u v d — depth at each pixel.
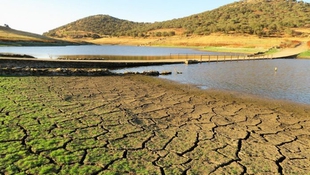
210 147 5.70
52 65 22.81
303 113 9.30
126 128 6.70
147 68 25.61
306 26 120.69
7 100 8.89
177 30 162.88
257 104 10.60
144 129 6.70
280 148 5.82
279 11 169.50
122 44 136.50
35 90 11.13
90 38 180.00
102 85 13.96
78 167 4.52
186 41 113.75
